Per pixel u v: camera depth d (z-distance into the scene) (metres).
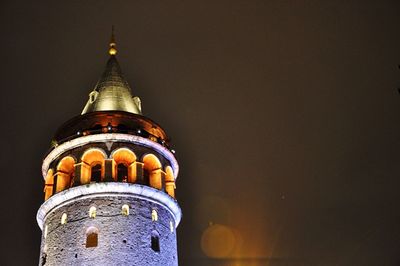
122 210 39.12
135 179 40.78
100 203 39.19
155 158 43.22
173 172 45.56
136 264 36.94
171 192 43.44
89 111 47.00
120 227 38.22
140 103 49.97
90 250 37.00
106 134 42.16
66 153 42.59
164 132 46.44
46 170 44.47
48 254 38.25
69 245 37.66
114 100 47.00
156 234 39.53
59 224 39.25
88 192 39.62
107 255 36.72
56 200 40.00
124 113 44.34
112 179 40.06
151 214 40.12
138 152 42.47
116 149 41.84
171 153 44.78
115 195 39.69
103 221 38.31
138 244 37.91
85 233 37.91
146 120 45.00
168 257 39.25
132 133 42.78
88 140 42.12
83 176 40.69
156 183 42.25
